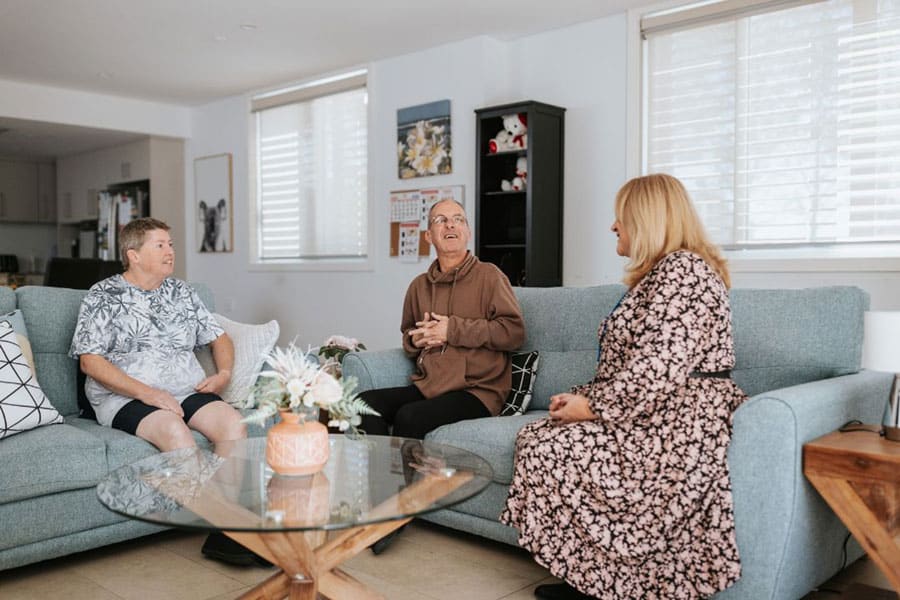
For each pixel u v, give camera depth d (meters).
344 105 5.98
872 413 2.24
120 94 6.64
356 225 5.96
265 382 1.84
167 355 2.76
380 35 4.97
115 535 2.42
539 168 4.60
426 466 1.86
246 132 6.66
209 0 4.33
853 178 3.82
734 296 2.55
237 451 2.04
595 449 1.97
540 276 4.63
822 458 1.78
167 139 7.17
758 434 1.84
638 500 1.91
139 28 4.83
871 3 3.73
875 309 3.71
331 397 1.76
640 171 4.53
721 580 1.84
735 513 1.86
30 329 2.84
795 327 2.42
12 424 2.33
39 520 2.24
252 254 6.71
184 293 2.90
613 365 2.10
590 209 4.74
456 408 2.70
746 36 4.15
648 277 2.03
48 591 2.20
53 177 8.62
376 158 5.64
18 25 4.76
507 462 2.34
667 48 4.45
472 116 5.04
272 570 2.35
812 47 3.93
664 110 4.48
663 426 1.93
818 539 1.97
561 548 2.00
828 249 3.94
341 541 1.70
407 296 3.15
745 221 4.20
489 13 4.55
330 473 1.80
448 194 5.18
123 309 2.71
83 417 2.84
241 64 5.69
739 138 4.20
